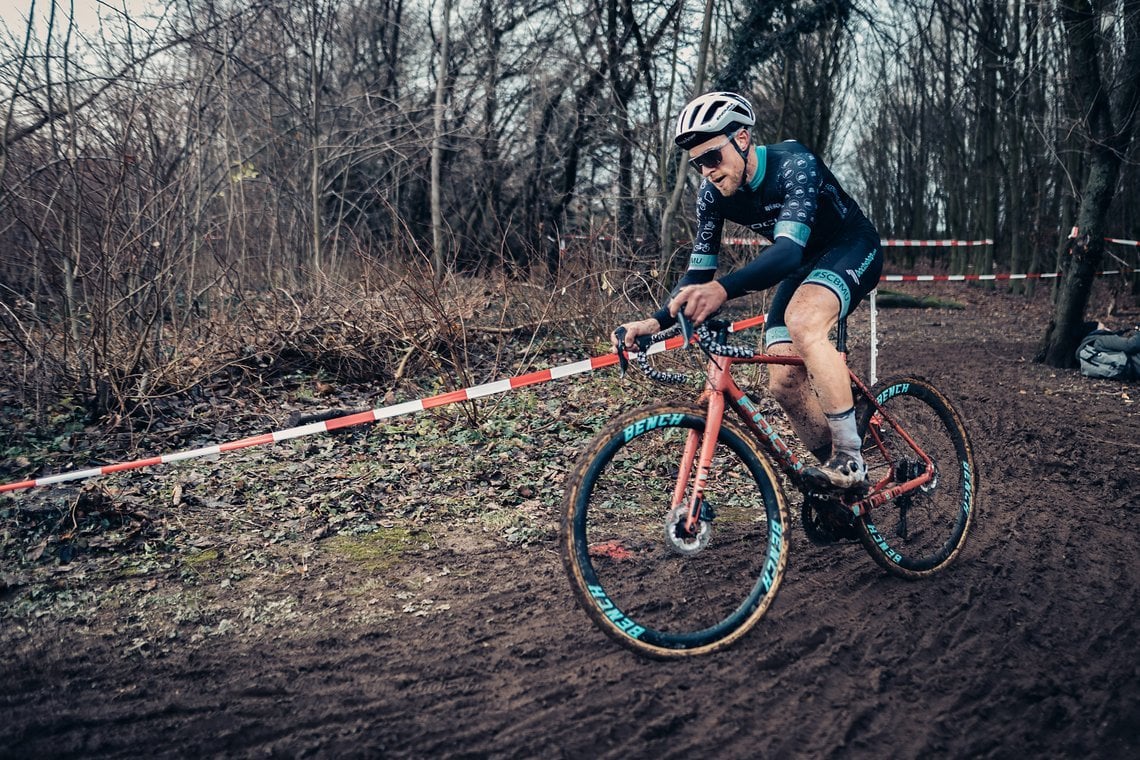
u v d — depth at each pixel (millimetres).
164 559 3504
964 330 12133
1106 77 8320
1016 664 2559
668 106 10930
